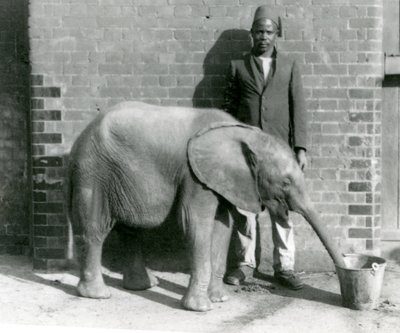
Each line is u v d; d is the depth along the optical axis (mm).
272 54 6133
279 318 5355
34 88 6469
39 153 6492
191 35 6406
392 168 6992
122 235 6090
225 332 5043
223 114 5609
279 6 6359
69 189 5801
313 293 5984
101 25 6422
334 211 6473
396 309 5551
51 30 6430
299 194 5488
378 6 6312
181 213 5469
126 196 5578
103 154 5551
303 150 6098
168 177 5492
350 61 6359
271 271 6543
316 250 6520
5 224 7266
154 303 5711
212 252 5770
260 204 5496
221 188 5383
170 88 6453
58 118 6473
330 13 6340
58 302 5711
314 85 6391
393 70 6727
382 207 7035
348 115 6391
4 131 7215
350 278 5480
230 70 6156
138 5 6402
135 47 6434
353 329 5109
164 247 6566
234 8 6375
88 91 6465
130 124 5531
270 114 6016
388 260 6980
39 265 6566
